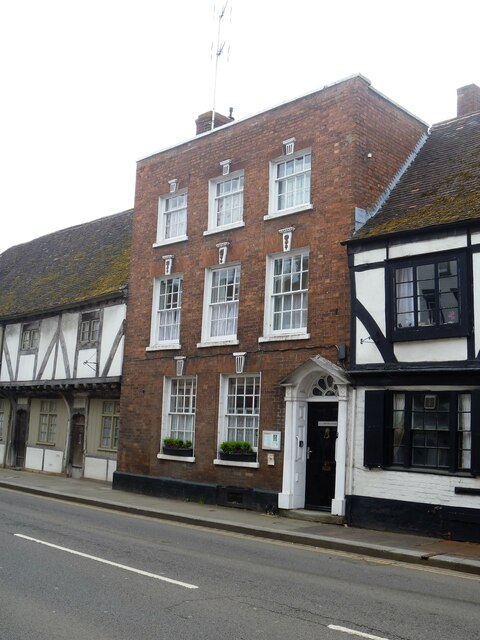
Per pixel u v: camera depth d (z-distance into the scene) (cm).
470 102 1755
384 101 1530
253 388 1552
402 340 1248
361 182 1430
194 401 1692
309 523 1310
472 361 1159
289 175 1566
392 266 1287
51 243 2916
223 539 1148
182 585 748
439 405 1212
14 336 2466
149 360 1814
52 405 2334
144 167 1950
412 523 1198
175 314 1791
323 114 1497
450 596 765
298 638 573
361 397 1312
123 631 571
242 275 1602
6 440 2520
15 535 1042
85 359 2086
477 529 1116
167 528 1250
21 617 602
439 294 1216
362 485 1280
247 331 1561
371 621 638
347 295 1376
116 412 2038
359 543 1082
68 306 2170
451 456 1172
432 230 1236
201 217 1741
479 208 1212
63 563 841
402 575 890
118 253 2348
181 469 1664
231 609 657
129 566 839
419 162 1569
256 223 1592
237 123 1686
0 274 2998
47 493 1736
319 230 1456
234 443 1537
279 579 813
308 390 1452
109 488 1875
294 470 1415
